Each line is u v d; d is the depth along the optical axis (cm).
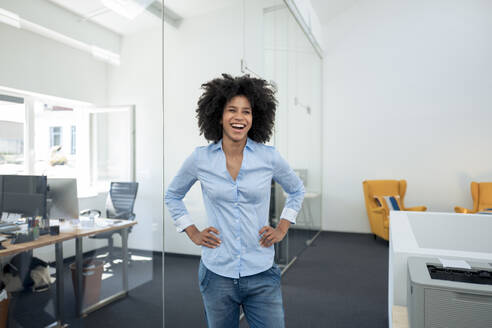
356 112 575
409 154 547
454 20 521
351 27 574
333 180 588
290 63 404
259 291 121
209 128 130
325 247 475
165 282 174
